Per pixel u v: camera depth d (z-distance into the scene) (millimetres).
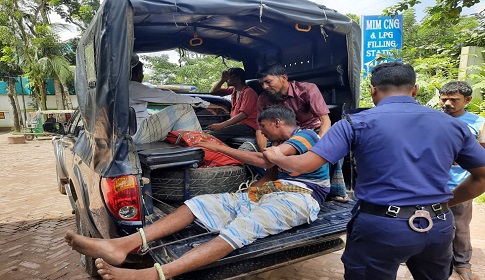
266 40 4207
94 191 2572
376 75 1972
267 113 2633
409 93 1940
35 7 19312
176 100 3660
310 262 3562
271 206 2316
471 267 3312
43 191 6578
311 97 3305
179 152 2654
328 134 1907
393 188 1726
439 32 10617
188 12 2430
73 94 22344
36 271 3486
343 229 2443
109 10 2209
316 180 2582
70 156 3848
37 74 19219
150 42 4207
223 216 2391
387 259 1788
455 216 3080
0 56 20234
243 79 4504
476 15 8305
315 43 3838
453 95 2955
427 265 1959
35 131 17766
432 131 1756
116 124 2246
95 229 2850
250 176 3283
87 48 2824
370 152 1784
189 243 2193
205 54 4695
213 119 4816
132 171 2246
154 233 2152
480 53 7578
